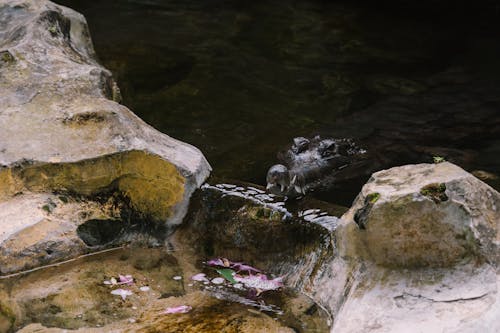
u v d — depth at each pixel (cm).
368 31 1189
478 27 1204
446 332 444
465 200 490
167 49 1084
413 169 535
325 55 1080
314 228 568
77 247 600
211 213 621
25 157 612
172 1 1336
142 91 930
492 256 480
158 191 628
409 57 1076
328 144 750
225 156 756
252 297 547
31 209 598
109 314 527
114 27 1181
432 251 492
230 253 603
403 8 1299
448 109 881
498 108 882
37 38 791
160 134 686
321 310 523
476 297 463
